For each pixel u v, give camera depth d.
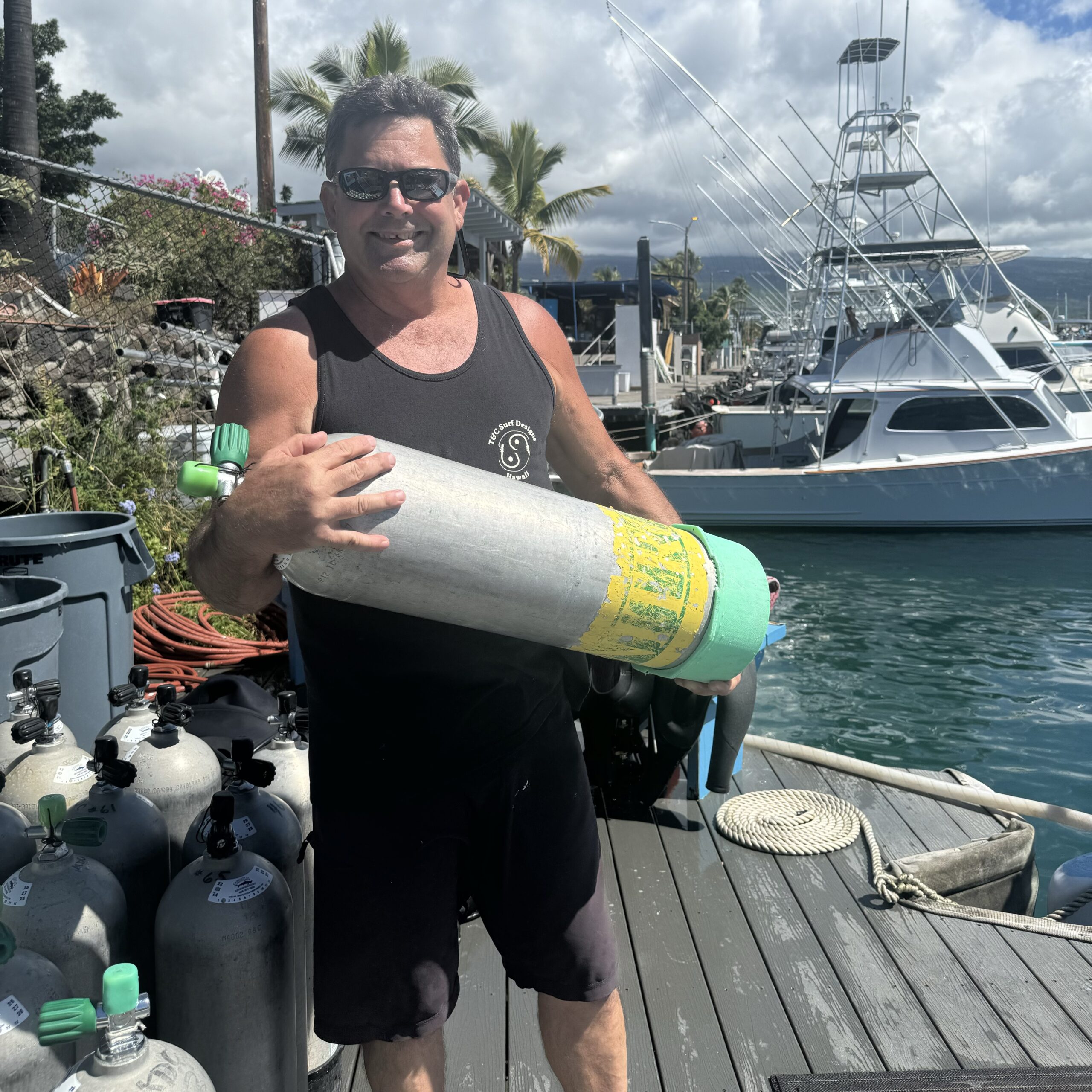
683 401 26.48
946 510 15.93
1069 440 16.12
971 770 6.98
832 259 17.67
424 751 1.53
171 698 2.07
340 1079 2.15
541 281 38.59
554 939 1.61
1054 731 7.68
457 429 1.54
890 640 10.28
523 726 1.58
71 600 3.43
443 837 1.55
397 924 1.53
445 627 1.49
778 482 16.14
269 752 2.20
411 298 1.54
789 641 10.27
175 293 14.29
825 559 14.29
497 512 1.38
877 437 16.52
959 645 10.09
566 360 1.78
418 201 1.47
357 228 1.48
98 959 1.54
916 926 3.08
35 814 1.89
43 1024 1.25
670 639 1.50
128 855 1.73
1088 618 11.08
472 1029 2.54
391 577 1.34
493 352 1.60
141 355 8.11
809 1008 2.65
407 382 1.51
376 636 1.49
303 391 1.49
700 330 72.12
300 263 16.39
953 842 3.69
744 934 3.02
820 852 3.54
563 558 1.41
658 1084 2.35
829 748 7.36
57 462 6.29
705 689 1.67
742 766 4.43
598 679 1.79
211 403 8.95
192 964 1.54
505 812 1.58
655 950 2.93
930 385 16.30
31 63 12.08
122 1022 1.25
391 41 23.27
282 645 5.30
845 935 3.02
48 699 2.00
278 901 1.62
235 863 1.61
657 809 3.92
